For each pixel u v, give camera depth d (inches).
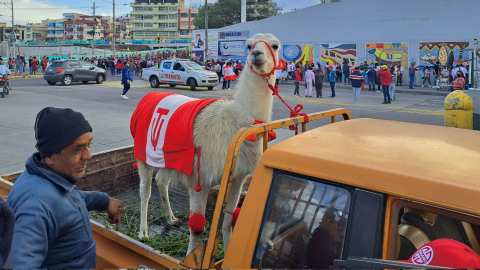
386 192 64.3
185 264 84.7
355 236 66.0
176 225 170.4
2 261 53.3
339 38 1190.3
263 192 76.2
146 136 151.6
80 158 77.0
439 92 887.1
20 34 6215.6
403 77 1097.4
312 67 1054.4
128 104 615.2
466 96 280.4
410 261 65.6
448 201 59.6
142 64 1368.1
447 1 1007.6
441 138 87.7
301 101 694.5
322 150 76.5
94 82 1055.0
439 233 84.2
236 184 135.3
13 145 343.3
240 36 1460.4
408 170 65.3
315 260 70.6
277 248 73.9
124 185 195.0
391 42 1107.3
